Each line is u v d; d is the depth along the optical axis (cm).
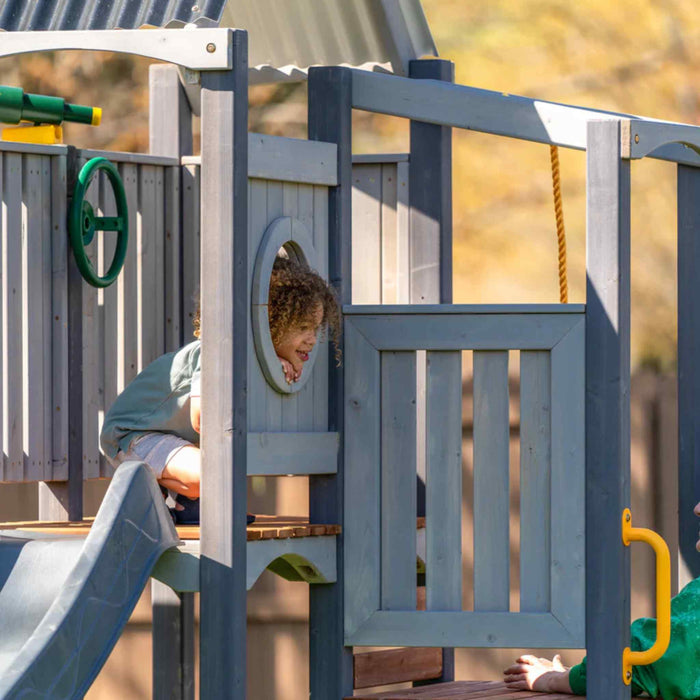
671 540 2583
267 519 1644
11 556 1394
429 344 1534
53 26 1486
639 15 3055
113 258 1859
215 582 1380
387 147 3161
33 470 1745
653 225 2869
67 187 1797
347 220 1602
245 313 1390
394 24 1909
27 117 1789
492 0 3133
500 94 1576
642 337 2778
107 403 1877
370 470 1552
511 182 3020
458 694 1627
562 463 1495
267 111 3134
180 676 1997
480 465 1522
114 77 3244
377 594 1548
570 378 1492
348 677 1572
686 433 1862
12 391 1725
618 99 3056
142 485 1381
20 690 1176
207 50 1365
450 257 1883
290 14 1961
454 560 1532
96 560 1293
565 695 1608
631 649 1551
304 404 1533
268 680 2614
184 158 2005
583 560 1491
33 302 1752
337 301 1573
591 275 1483
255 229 1471
